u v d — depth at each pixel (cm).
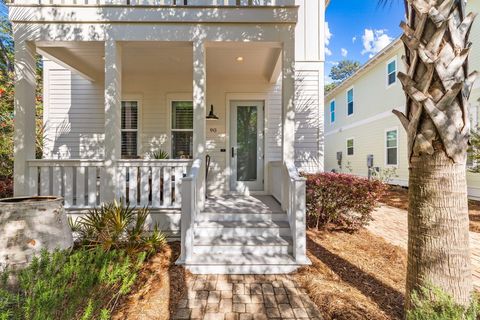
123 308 248
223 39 409
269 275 321
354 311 233
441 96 185
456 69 183
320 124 609
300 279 308
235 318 237
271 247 353
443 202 191
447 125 185
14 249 258
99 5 403
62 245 287
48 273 190
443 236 191
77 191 412
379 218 609
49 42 413
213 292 281
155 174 417
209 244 352
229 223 390
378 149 1110
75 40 406
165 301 261
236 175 621
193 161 405
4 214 266
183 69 582
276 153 613
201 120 408
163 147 636
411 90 192
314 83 612
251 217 407
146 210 397
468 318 149
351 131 1335
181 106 643
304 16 611
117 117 415
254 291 283
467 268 191
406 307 210
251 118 628
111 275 210
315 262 341
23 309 167
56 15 404
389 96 1040
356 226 464
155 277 305
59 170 414
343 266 332
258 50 468
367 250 387
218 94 622
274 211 413
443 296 174
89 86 623
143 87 636
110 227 357
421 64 192
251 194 600
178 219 415
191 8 406
